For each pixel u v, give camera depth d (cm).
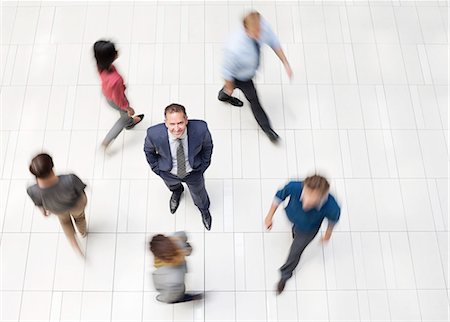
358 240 416
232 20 525
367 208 429
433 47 512
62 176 328
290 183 329
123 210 425
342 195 435
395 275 403
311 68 497
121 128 434
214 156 450
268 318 387
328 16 527
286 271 383
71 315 386
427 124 470
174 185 391
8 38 509
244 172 443
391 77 494
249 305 391
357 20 525
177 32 516
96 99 476
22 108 470
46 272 399
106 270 401
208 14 528
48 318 385
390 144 459
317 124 468
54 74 489
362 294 396
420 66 500
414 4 531
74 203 340
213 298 392
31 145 452
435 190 439
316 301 393
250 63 386
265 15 527
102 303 389
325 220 426
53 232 415
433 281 402
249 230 418
